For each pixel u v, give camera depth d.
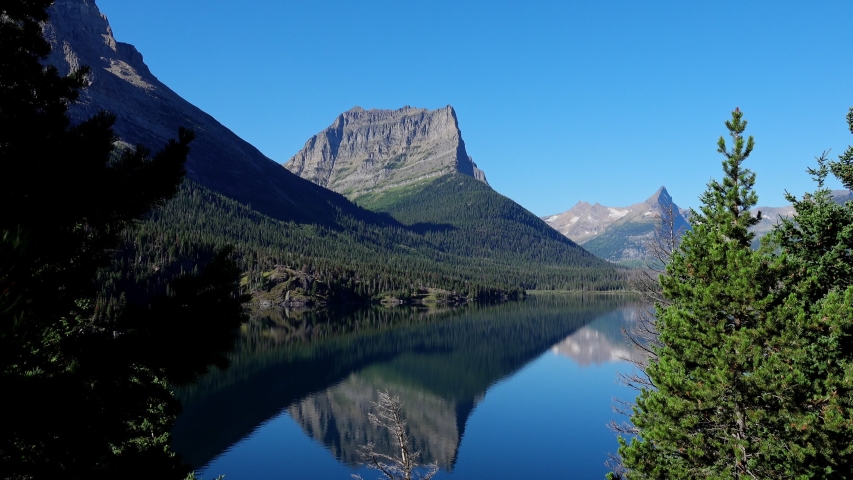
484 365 90.50
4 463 5.20
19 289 3.81
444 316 165.50
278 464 47.19
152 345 6.26
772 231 18.69
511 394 72.00
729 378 13.66
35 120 7.00
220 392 71.00
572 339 116.75
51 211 6.11
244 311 7.19
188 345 6.43
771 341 13.81
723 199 16.88
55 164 6.35
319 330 127.81
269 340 112.44
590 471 44.81
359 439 54.66
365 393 72.31
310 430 56.62
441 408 66.00
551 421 59.06
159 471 6.69
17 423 4.98
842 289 16.69
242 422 58.59
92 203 6.55
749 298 14.26
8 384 4.84
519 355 98.81
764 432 14.05
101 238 7.13
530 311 185.75
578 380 79.44
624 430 25.33
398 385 76.56
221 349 6.88
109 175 6.88
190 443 51.94
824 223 17.42
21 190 5.96
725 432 14.95
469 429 57.47
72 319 6.93
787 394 13.38
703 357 14.94
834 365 13.91
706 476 14.48
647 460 16.39
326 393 71.69
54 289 6.09
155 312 6.48
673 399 14.78
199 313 6.56
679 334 15.55
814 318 13.39
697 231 16.45
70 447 5.70
